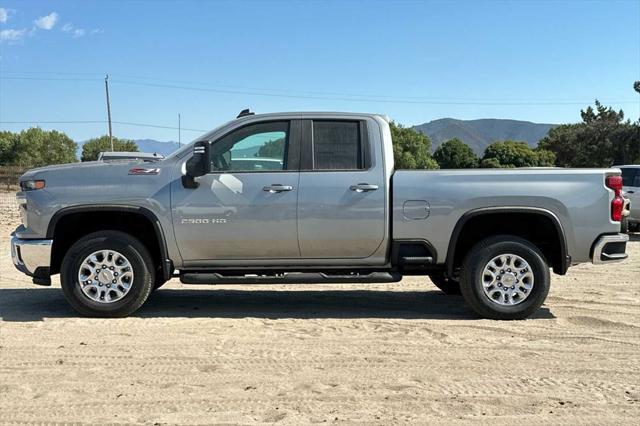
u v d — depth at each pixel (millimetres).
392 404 3938
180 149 6336
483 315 6215
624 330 5809
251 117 6336
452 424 3637
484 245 6148
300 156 6246
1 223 17891
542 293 6113
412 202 6121
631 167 14266
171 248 6180
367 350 5133
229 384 4289
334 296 7641
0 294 7555
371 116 6332
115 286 6160
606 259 6180
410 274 6520
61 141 91500
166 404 3918
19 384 4266
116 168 6234
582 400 4023
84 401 3961
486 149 72250
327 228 6125
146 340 5391
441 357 4941
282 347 5207
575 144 61969
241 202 6105
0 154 86875
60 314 6398
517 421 3682
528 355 5004
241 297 7535
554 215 6109
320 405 3914
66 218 6305
